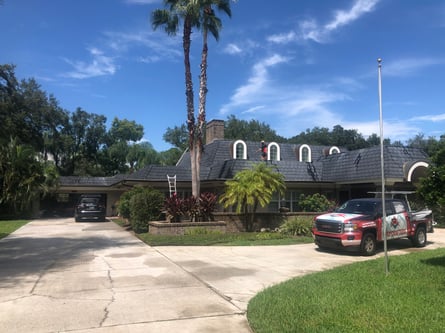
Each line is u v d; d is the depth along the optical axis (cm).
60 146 4447
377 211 1245
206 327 535
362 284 740
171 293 715
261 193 1761
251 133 6397
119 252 1221
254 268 966
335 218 1204
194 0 1831
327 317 545
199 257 1129
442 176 777
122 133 5578
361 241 1162
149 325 541
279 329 505
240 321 562
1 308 618
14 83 3481
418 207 1897
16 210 2798
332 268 949
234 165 2261
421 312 561
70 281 811
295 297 653
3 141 2406
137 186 2214
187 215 1762
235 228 1836
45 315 582
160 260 1074
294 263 1041
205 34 1969
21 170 2384
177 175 2383
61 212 3525
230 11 2012
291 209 2408
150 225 1734
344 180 2322
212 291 732
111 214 3500
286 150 2889
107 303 646
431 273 834
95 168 4891
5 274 884
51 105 3862
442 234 1772
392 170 2073
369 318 538
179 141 6456
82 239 1573
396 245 1424
